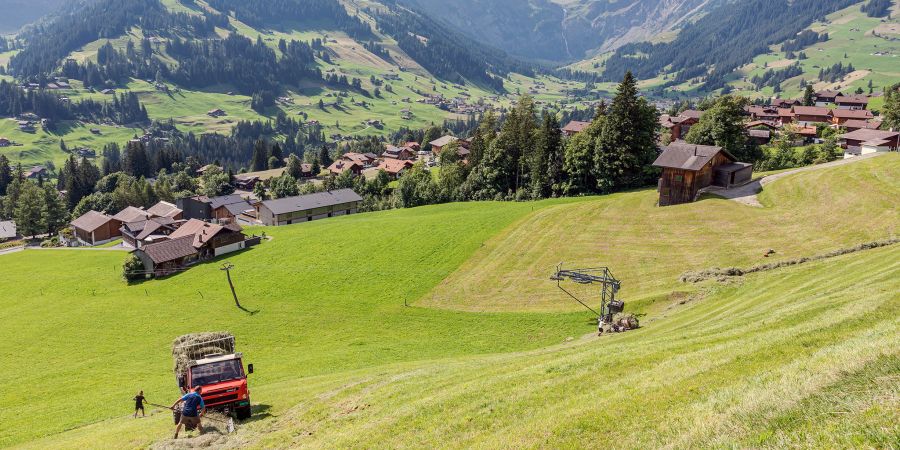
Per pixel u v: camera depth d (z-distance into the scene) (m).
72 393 51.50
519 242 82.88
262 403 31.31
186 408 24.23
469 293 68.06
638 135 119.94
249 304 76.38
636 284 58.28
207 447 22.34
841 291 31.45
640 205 85.06
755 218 68.56
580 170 124.12
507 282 68.56
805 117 199.38
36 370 59.59
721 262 57.91
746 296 43.78
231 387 26.86
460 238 91.50
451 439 18.16
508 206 119.62
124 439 26.00
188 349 36.34
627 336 40.19
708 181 83.25
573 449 14.83
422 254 86.88
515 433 16.98
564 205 102.88
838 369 14.63
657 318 46.50
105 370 57.66
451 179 160.00
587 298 58.66
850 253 50.84
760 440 11.82
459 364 35.22
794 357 18.64
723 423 13.59
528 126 148.12
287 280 84.75
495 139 150.00
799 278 43.97
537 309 58.97
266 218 156.62
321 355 54.03
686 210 76.50
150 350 63.09
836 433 10.95
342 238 104.69
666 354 23.56
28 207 177.25
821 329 21.39
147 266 100.75
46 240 179.25
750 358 19.42
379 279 79.12
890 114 153.62
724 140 112.38
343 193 168.62
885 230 54.25
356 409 25.42
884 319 21.14
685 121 187.12
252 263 97.88
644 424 15.29
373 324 63.31
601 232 77.12
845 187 68.50
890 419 10.73
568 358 27.17
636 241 70.69
